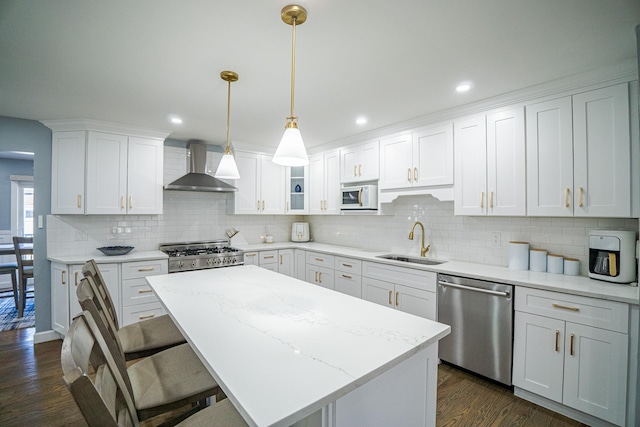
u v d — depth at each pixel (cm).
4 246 473
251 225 460
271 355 103
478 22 151
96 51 178
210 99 254
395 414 109
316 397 79
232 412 108
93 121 310
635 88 186
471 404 207
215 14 146
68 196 309
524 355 209
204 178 377
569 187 211
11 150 296
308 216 507
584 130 205
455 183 275
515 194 237
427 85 225
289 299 168
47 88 231
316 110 279
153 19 149
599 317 178
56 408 204
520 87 226
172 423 171
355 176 374
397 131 325
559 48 173
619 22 149
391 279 298
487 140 254
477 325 233
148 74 208
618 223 214
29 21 149
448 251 313
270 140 403
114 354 112
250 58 188
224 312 147
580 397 185
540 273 236
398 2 136
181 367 142
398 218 362
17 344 301
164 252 364
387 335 121
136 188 339
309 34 162
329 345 111
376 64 194
